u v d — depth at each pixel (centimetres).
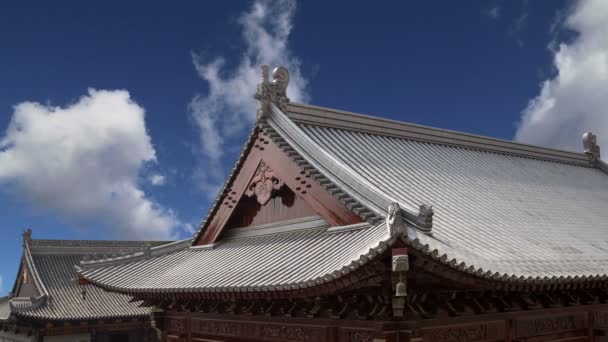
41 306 3775
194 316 1906
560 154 3027
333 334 1356
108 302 4006
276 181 1783
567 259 1520
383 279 1075
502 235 1608
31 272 4322
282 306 1453
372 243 1267
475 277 1137
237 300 1492
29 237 4531
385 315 1185
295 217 1734
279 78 1970
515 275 1231
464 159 2408
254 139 1903
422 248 998
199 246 2059
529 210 1995
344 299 1244
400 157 2131
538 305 1527
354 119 2206
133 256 2089
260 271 1427
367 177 1817
